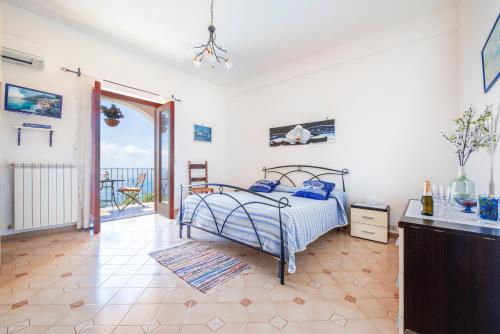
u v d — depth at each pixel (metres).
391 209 3.05
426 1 2.55
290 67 4.12
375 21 2.92
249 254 2.49
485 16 1.73
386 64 3.10
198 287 1.80
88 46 3.30
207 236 3.07
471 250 0.94
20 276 1.94
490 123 1.51
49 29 2.95
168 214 4.02
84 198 3.20
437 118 2.73
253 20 2.91
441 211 1.38
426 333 1.05
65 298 1.63
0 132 2.53
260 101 4.67
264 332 1.32
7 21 2.66
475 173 1.82
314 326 1.38
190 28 3.11
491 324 0.90
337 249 2.62
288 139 4.17
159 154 4.41
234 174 5.19
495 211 1.11
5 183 2.68
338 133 3.55
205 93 5.00
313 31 3.14
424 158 2.81
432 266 1.03
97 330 1.32
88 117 3.25
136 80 3.86
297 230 2.00
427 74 2.79
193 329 1.34
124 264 2.20
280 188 3.87
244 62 4.10
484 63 1.67
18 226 2.67
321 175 3.75
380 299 1.66
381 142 3.13
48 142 2.96
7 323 1.37
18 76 2.74
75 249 2.55
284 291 1.76
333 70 3.61
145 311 1.50
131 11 2.78
